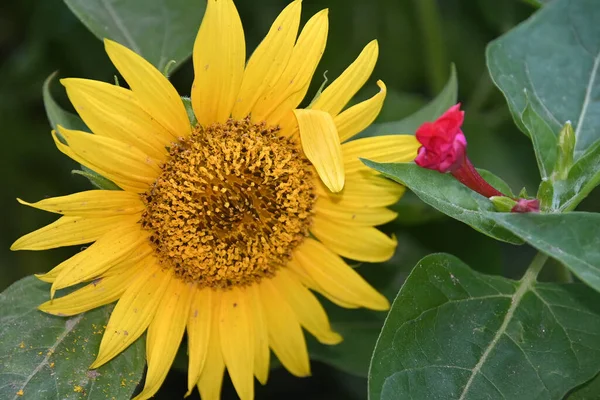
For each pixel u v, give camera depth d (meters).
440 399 0.65
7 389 0.67
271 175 0.69
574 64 0.71
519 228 0.61
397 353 0.65
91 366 0.67
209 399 0.70
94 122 0.66
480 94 0.83
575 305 0.67
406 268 0.80
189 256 0.69
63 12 0.86
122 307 0.68
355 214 0.70
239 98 0.68
